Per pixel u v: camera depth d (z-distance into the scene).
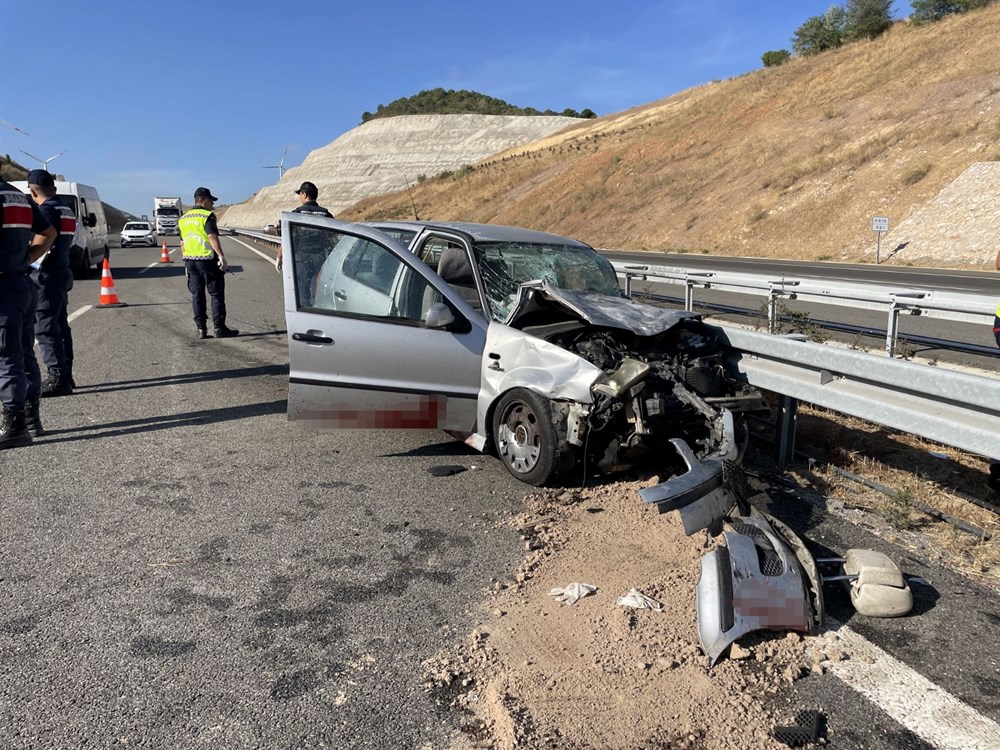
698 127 48.16
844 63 43.44
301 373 5.04
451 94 146.88
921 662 2.93
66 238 6.90
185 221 10.01
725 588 3.00
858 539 3.96
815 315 11.77
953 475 4.84
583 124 91.56
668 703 2.66
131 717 2.55
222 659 2.89
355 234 5.22
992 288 13.77
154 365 8.48
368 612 3.25
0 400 5.44
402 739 2.47
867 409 4.09
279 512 4.32
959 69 33.94
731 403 4.54
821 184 30.59
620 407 4.34
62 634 3.04
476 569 3.65
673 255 28.39
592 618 3.19
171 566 3.64
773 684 2.79
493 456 5.32
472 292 5.21
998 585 3.52
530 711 2.60
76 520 4.17
